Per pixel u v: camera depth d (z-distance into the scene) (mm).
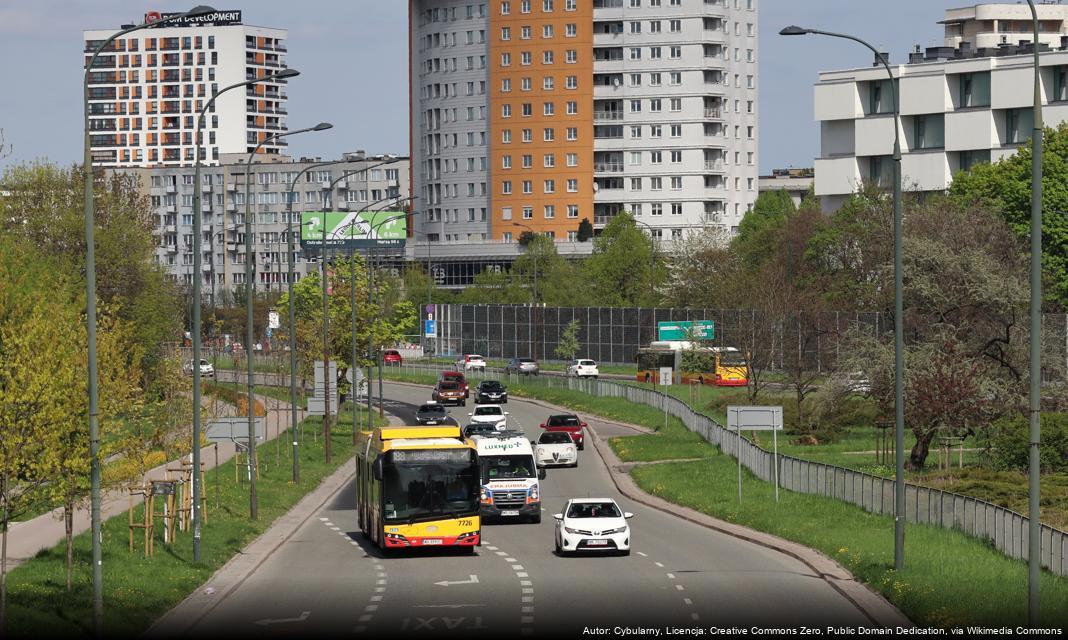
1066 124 138500
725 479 78688
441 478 53625
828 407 85312
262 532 61281
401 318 129625
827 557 50062
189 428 70000
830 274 153250
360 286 125812
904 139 178000
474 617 37875
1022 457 71562
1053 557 43719
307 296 134375
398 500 53469
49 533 54000
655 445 101312
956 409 73375
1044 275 112438
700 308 173750
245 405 112688
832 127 185500
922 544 49719
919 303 82250
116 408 47094
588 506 54125
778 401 112750
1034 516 33156
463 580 45844
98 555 35812
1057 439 71688
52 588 41500
